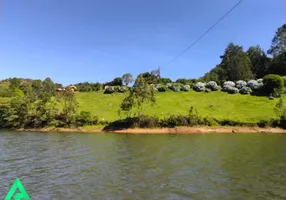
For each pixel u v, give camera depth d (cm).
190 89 8388
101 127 5441
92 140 3969
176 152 2964
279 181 1897
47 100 6800
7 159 2603
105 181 1859
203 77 10781
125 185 1769
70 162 2464
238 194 1625
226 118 5453
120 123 5462
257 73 11600
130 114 5847
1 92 9088
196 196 1577
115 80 9331
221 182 1859
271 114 5731
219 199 1537
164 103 6844
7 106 6362
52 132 5194
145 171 2144
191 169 2216
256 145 3462
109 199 1512
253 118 5522
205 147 3306
